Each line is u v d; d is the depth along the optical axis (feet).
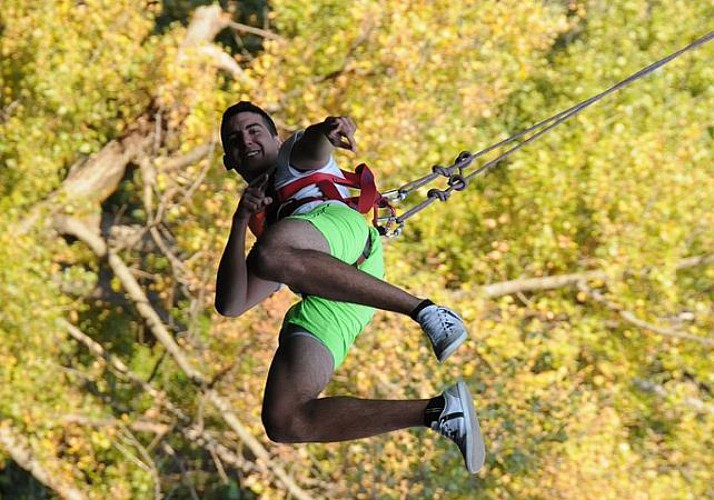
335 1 151.74
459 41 149.07
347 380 144.77
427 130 152.56
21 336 142.72
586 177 161.99
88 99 150.71
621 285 159.02
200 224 155.22
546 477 146.00
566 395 149.48
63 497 151.12
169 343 153.58
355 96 151.02
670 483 155.02
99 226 167.84
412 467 146.61
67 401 148.66
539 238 157.79
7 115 150.00
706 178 164.45
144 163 159.02
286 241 48.83
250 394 147.74
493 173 164.55
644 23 174.60
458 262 165.78
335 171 52.29
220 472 153.69
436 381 147.33
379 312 143.13
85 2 151.02
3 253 139.44
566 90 166.40
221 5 187.11
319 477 146.30
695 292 170.19
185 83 146.10
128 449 166.40
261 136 53.52
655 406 170.50
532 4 152.05
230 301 51.98
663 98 173.88
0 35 153.38
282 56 150.30
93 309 173.27
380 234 58.49
